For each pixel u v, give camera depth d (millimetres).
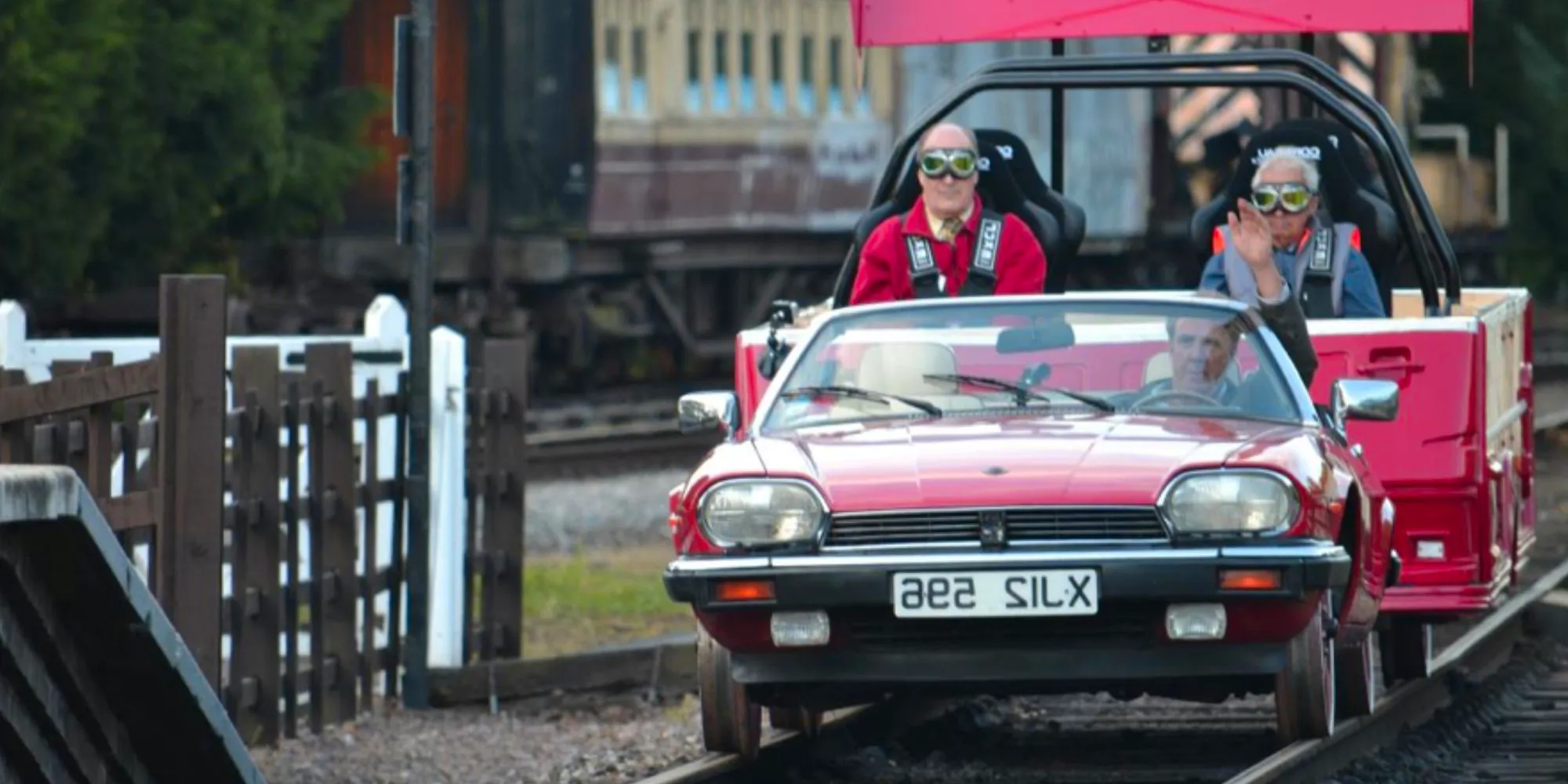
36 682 15234
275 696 28469
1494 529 27750
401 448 32062
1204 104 108500
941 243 27562
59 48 54844
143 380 25906
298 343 33281
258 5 60844
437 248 72875
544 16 75438
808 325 29750
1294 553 21281
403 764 27281
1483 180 118125
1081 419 23344
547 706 31641
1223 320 24344
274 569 28453
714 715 23484
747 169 82812
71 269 57094
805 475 21844
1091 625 21672
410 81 31656
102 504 25781
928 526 21531
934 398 23969
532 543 48656
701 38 80625
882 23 33812
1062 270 30922
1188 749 26172
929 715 28250
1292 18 32906
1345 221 30469
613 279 81375
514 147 75125
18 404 25406
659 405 74812
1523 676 31812
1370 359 26859
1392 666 28984
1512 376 30844
